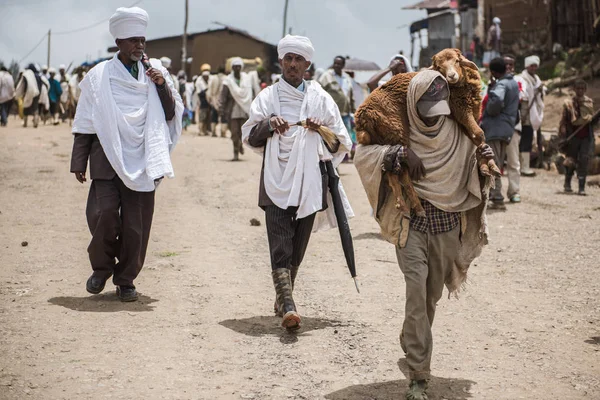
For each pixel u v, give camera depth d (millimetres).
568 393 4871
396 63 9578
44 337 5742
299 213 6012
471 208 4820
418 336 4641
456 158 4766
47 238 9328
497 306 6844
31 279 7410
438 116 4680
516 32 32438
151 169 6586
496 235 10133
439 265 4801
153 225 10430
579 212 12000
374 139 4773
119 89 6617
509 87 11734
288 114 6188
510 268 8289
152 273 7805
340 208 6121
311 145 6109
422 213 4660
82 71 27266
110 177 6559
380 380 5074
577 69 27000
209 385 4926
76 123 6582
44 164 16875
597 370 5281
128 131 6562
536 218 11430
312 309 6719
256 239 9695
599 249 9195
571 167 14133
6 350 5438
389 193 4766
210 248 9055
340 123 6273
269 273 7977
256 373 5164
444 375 5191
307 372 5199
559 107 23328
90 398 4656
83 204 11969
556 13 29797
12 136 22812
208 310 6602
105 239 6617
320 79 15172
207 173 16172
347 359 5465
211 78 25031
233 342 5773
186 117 29609
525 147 16391
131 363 5273
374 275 7910
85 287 7203
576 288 7441
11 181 14258
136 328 6031
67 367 5156
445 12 42812
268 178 6102
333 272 8047
